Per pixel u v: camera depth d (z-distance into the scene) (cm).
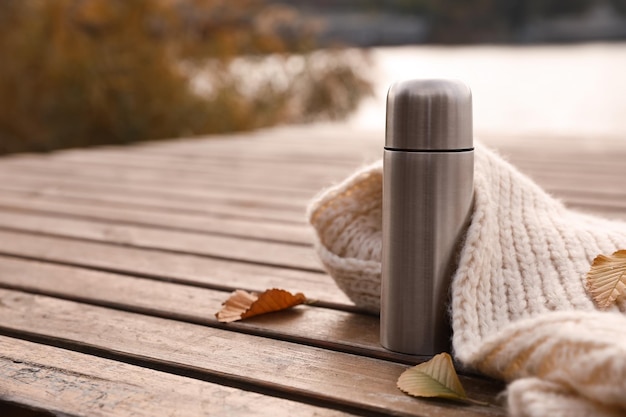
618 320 78
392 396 84
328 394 85
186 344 102
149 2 500
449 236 91
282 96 577
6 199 226
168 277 138
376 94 625
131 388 88
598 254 101
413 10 1489
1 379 91
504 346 79
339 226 110
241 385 90
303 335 104
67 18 482
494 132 405
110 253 158
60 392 87
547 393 72
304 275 139
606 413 69
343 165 291
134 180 261
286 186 245
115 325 111
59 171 284
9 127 475
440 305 92
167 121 477
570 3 1653
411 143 89
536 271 97
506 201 105
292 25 609
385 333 97
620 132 400
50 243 169
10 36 482
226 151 341
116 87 466
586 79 835
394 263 94
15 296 127
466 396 82
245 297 116
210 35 551
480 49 1520
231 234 176
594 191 225
